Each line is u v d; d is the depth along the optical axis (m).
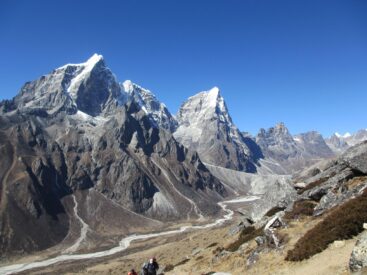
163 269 60.91
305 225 41.69
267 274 35.09
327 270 28.88
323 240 33.75
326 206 43.56
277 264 36.09
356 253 24.67
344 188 44.44
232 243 52.91
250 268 39.34
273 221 43.78
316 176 62.19
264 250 40.88
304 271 31.25
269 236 41.69
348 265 27.38
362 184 42.09
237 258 45.12
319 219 41.66
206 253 59.38
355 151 47.50
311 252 33.72
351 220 33.50
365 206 34.09
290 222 44.31
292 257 35.00
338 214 35.41
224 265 45.78
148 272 31.67
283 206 57.91
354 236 32.66
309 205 46.72
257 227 55.59
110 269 143.50
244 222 66.12
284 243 39.56
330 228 34.59
